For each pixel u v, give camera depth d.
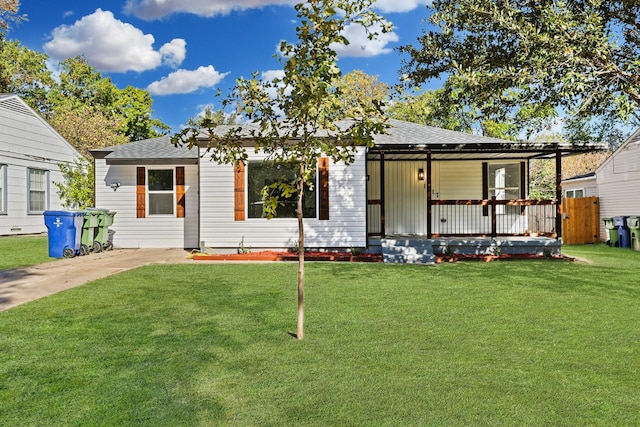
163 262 10.28
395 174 14.17
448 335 4.62
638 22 6.92
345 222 11.55
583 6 6.38
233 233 11.61
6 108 16.52
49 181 18.88
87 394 3.20
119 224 13.40
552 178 29.52
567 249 14.55
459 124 25.38
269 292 6.86
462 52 7.52
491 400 3.10
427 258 10.76
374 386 3.34
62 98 36.59
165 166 13.42
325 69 4.23
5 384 3.36
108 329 4.81
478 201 11.77
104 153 13.37
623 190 16.28
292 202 11.59
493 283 7.73
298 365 3.77
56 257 10.95
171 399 3.13
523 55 6.10
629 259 11.31
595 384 3.38
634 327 4.92
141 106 40.19
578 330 4.80
